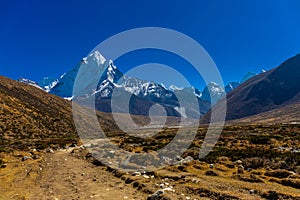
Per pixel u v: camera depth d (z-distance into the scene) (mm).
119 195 17750
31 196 18375
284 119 170750
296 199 13766
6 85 166750
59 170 29641
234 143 48000
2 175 24672
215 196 15398
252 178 18891
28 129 101875
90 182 22734
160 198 15703
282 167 23875
